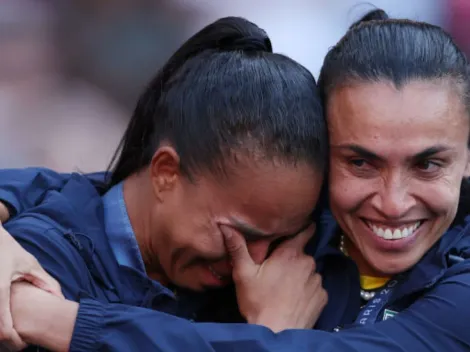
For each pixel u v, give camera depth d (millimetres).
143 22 14688
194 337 5648
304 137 5965
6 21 14320
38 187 6832
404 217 5910
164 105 6312
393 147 5789
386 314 6254
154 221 6277
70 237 6234
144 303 6258
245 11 14891
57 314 5645
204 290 6508
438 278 6059
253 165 5926
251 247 6316
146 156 6453
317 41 14898
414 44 5945
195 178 6055
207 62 6258
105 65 14633
